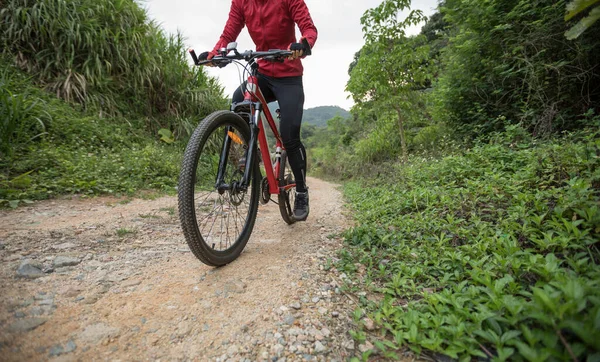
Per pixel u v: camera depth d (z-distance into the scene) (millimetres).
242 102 1826
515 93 4172
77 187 3354
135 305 1250
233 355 1009
